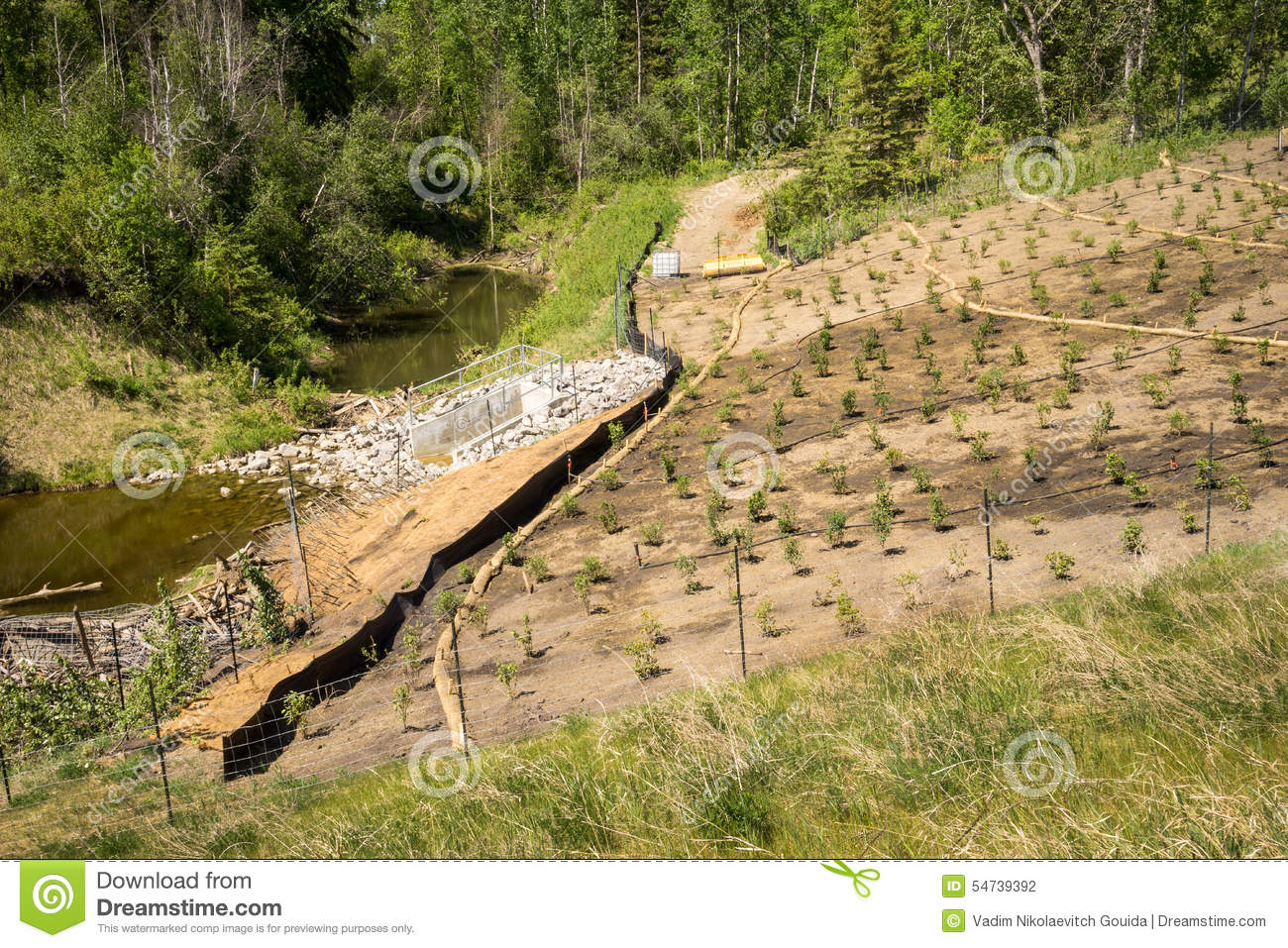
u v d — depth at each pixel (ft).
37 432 92.99
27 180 114.73
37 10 155.94
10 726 42.14
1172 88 141.79
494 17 235.61
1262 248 86.22
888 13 149.48
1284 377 63.46
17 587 68.85
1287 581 33.37
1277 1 137.80
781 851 22.20
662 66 269.64
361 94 228.43
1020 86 147.74
